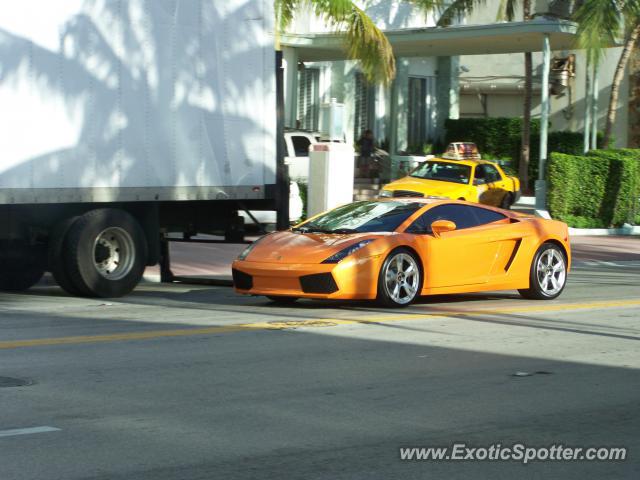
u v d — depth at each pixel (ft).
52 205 55.93
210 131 60.18
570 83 179.73
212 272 73.10
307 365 37.32
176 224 62.64
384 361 38.42
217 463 24.98
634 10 124.06
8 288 61.16
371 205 57.26
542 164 127.65
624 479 24.93
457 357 39.63
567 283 71.82
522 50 142.41
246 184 62.13
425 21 149.07
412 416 30.22
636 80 147.23
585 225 122.42
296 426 28.68
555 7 156.97
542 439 28.17
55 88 53.11
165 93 57.93
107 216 56.39
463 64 185.57
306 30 134.62
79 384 33.19
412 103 164.35
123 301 56.03
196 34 59.26
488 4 174.60
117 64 55.72
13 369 35.42
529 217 59.77
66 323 46.55
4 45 51.03
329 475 24.31
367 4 150.82
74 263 55.42
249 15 61.93
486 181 115.24
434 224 53.67
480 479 24.54
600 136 175.22
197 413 29.78
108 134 55.52
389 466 25.21
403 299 53.16
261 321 47.73
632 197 124.67
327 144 91.40
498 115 190.90
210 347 40.47
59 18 53.16
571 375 36.83
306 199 108.58
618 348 42.73
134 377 34.50
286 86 131.75
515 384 35.01
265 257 52.24
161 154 57.93
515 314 52.37
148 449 25.98
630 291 66.59
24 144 52.03
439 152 168.14
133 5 56.29
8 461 24.68
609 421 30.32
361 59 100.63
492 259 56.75
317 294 50.52
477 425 29.43
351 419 29.63
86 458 25.05
